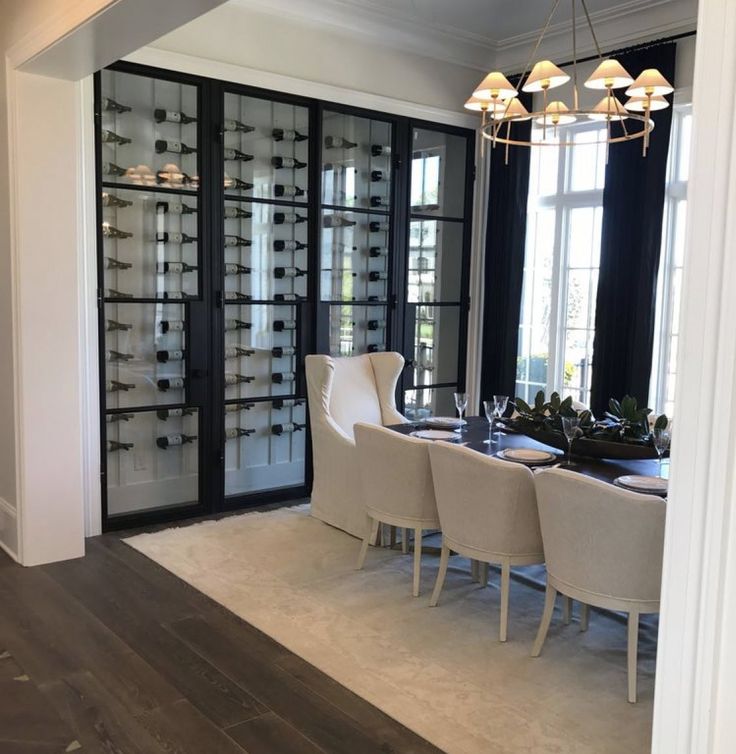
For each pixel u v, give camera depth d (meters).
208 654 3.06
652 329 5.03
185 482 4.94
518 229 5.90
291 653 3.08
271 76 4.91
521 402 3.87
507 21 5.35
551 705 2.71
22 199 3.79
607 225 5.21
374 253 5.59
